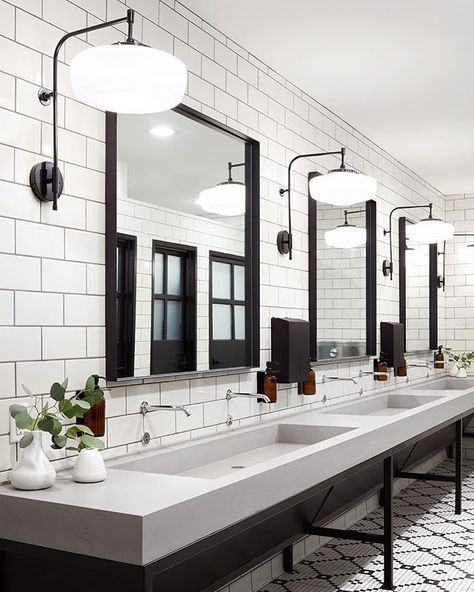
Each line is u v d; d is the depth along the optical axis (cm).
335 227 500
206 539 214
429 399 536
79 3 277
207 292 354
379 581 390
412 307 675
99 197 284
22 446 218
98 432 259
